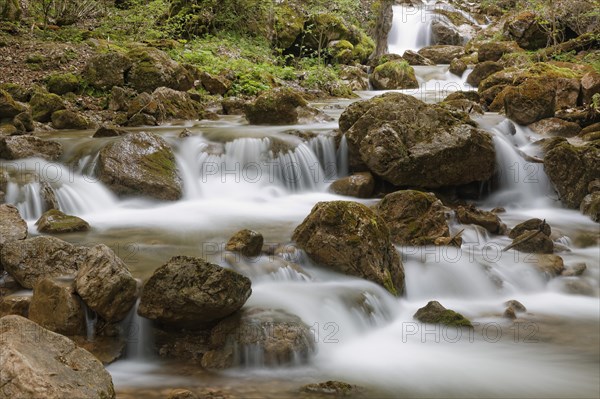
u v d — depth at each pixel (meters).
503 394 5.62
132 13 20.34
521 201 11.48
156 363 6.00
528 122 14.06
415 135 10.95
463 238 9.33
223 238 8.28
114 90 14.47
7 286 6.72
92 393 4.55
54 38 18.02
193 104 15.07
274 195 10.96
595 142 11.89
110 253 6.24
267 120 13.67
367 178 10.91
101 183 10.03
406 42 29.47
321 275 7.47
